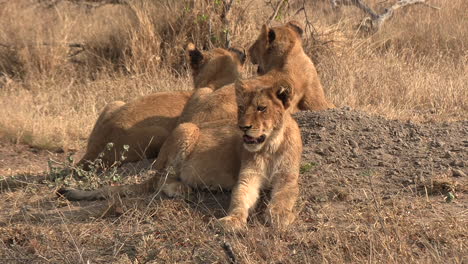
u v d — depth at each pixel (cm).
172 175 993
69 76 1981
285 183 933
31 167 1240
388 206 894
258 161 933
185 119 1110
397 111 1538
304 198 948
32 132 1443
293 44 1280
